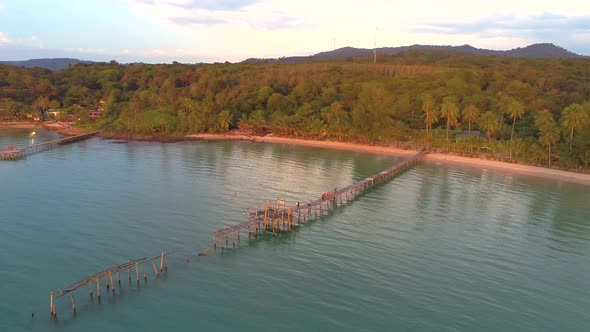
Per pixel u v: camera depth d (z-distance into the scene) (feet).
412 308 186.91
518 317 183.52
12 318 170.81
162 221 277.64
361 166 466.70
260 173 419.74
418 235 268.41
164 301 186.50
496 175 437.99
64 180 373.20
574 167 459.73
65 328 166.20
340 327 172.55
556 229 285.23
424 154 532.32
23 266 212.02
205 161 473.67
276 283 204.54
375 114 602.44
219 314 179.01
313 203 301.43
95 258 222.48
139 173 406.82
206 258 227.61
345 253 239.30
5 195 324.19
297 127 645.51
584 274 222.89
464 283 209.36
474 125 643.04
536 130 539.29
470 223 292.61
